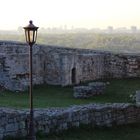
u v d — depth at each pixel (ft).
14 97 82.38
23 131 53.31
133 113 68.23
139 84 102.68
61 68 99.04
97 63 108.99
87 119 61.41
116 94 90.74
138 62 110.32
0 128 51.11
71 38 411.75
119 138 60.03
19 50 108.27
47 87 98.02
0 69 92.63
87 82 105.09
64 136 56.75
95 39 367.45
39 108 64.03
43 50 101.71
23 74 93.25
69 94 90.74
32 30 50.34
